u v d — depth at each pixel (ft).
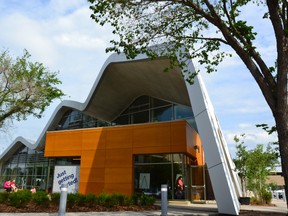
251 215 41.93
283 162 30.99
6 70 68.85
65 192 22.80
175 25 42.11
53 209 45.60
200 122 48.93
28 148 144.66
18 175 144.36
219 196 44.34
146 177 71.15
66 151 82.07
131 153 72.90
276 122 32.58
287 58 33.24
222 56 43.57
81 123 110.63
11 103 69.21
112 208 48.96
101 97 89.45
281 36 33.55
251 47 35.78
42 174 126.21
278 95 32.65
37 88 69.56
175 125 69.46
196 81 51.34
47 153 85.56
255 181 78.02
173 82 71.87
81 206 48.85
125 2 38.14
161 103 90.89
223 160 46.03
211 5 37.35
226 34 36.81
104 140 77.30
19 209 44.68
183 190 66.59
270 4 33.76
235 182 66.23
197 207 56.49
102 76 78.38
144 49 42.47
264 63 35.42
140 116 94.84
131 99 96.89
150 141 71.10
